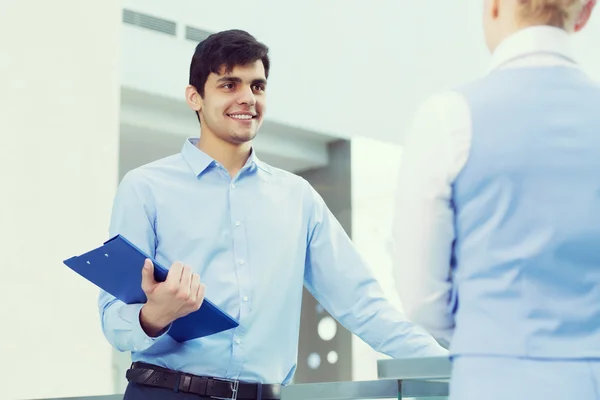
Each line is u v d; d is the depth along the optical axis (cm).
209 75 173
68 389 439
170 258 170
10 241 440
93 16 486
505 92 96
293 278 174
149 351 162
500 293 90
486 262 91
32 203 450
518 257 90
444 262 96
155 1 668
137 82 652
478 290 91
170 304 137
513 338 87
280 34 826
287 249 175
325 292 182
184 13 685
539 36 99
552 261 89
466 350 89
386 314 171
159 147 713
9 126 450
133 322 148
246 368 165
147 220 170
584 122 94
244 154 178
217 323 146
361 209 867
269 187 179
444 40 824
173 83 669
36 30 466
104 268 139
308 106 838
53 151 463
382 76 855
